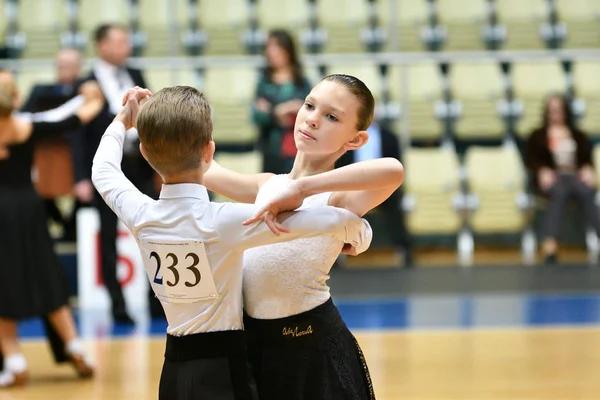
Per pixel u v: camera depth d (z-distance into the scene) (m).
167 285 3.48
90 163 10.29
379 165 3.32
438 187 12.95
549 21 14.69
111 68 10.23
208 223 3.39
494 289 12.37
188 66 12.81
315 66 13.59
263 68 12.45
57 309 7.59
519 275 12.48
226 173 4.05
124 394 7.13
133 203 3.54
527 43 14.60
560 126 12.74
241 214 3.37
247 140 13.41
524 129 13.95
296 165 3.84
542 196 12.70
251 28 14.62
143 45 14.41
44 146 11.27
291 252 3.59
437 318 10.60
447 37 14.58
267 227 3.33
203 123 3.43
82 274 11.62
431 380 7.47
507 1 14.77
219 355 3.44
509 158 13.23
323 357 3.62
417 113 13.80
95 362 8.37
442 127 13.80
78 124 7.80
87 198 10.60
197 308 3.45
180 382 3.44
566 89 14.06
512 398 6.88
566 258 13.24
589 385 7.28
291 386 3.59
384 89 13.59
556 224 12.55
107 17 14.54
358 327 10.06
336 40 14.52
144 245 3.52
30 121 7.64
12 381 7.46
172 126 3.38
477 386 7.27
